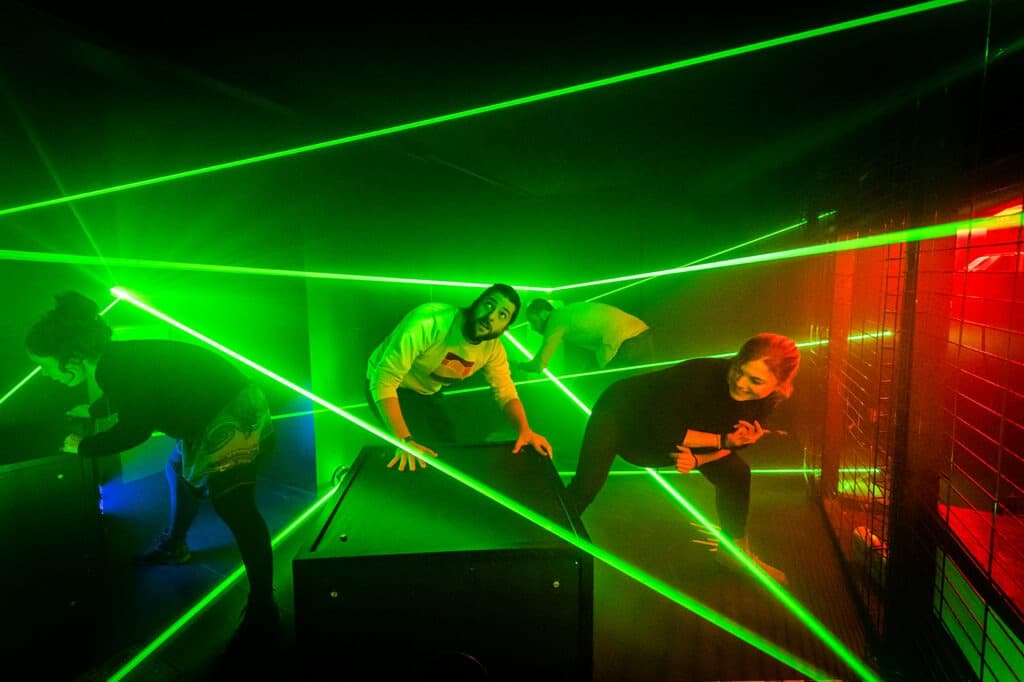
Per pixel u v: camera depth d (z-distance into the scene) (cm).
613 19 223
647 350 446
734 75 279
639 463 263
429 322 257
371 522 159
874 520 263
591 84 287
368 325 416
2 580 196
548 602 140
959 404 261
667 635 225
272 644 225
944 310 182
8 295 284
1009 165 166
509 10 212
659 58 256
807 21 226
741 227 549
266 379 380
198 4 202
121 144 267
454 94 297
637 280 598
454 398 522
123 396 214
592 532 317
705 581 264
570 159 455
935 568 191
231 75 244
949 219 175
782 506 353
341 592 136
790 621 234
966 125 170
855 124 329
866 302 287
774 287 537
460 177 501
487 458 223
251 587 234
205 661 217
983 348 165
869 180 275
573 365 581
